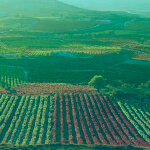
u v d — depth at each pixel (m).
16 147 87.38
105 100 125.75
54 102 121.19
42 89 135.50
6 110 113.44
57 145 89.38
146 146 91.94
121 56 198.12
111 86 143.50
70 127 101.38
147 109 118.62
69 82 148.50
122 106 119.94
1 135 96.25
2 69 167.12
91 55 198.12
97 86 133.50
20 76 155.62
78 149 87.00
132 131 100.88
